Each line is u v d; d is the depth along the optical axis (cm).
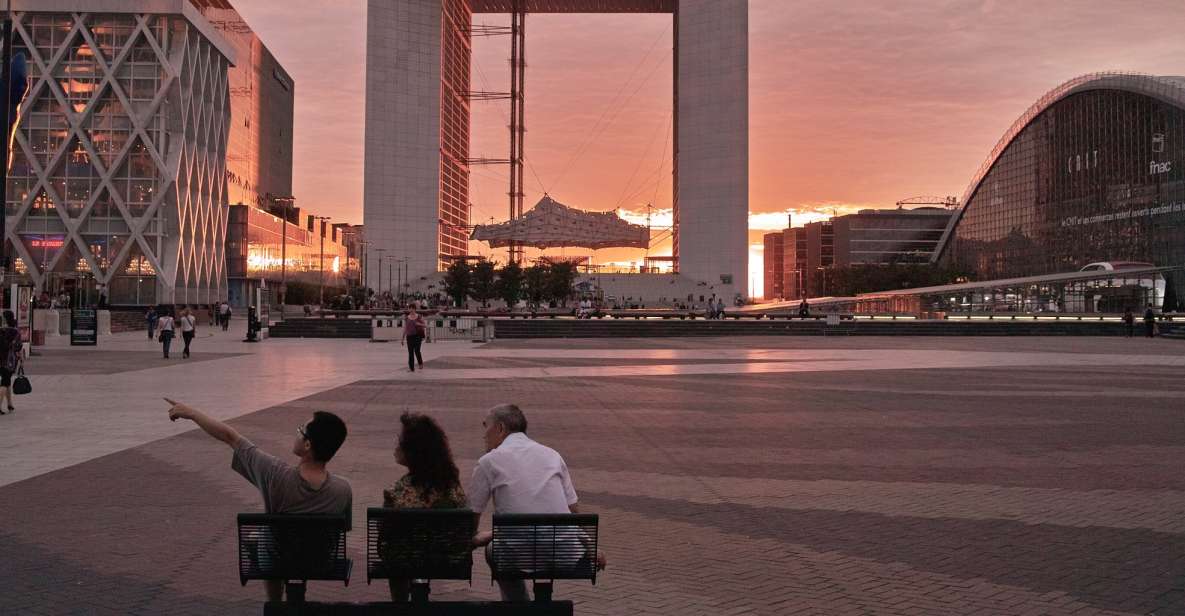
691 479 1003
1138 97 13312
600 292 12519
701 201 14875
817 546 721
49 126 7538
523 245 16288
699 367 2702
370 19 15125
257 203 13588
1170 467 1080
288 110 15975
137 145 7619
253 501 870
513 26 17212
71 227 7481
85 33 7569
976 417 1545
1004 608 565
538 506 470
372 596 597
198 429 1352
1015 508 860
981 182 17812
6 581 614
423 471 468
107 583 612
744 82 14688
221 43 8825
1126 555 691
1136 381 2256
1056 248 15350
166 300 7581
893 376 2403
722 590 604
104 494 901
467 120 19162
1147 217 13150
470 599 594
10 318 1579
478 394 1898
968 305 9862
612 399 1814
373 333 4447
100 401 1730
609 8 17800
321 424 444
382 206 15100
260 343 4256
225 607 563
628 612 559
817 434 1346
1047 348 3994
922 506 870
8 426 1384
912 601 580
